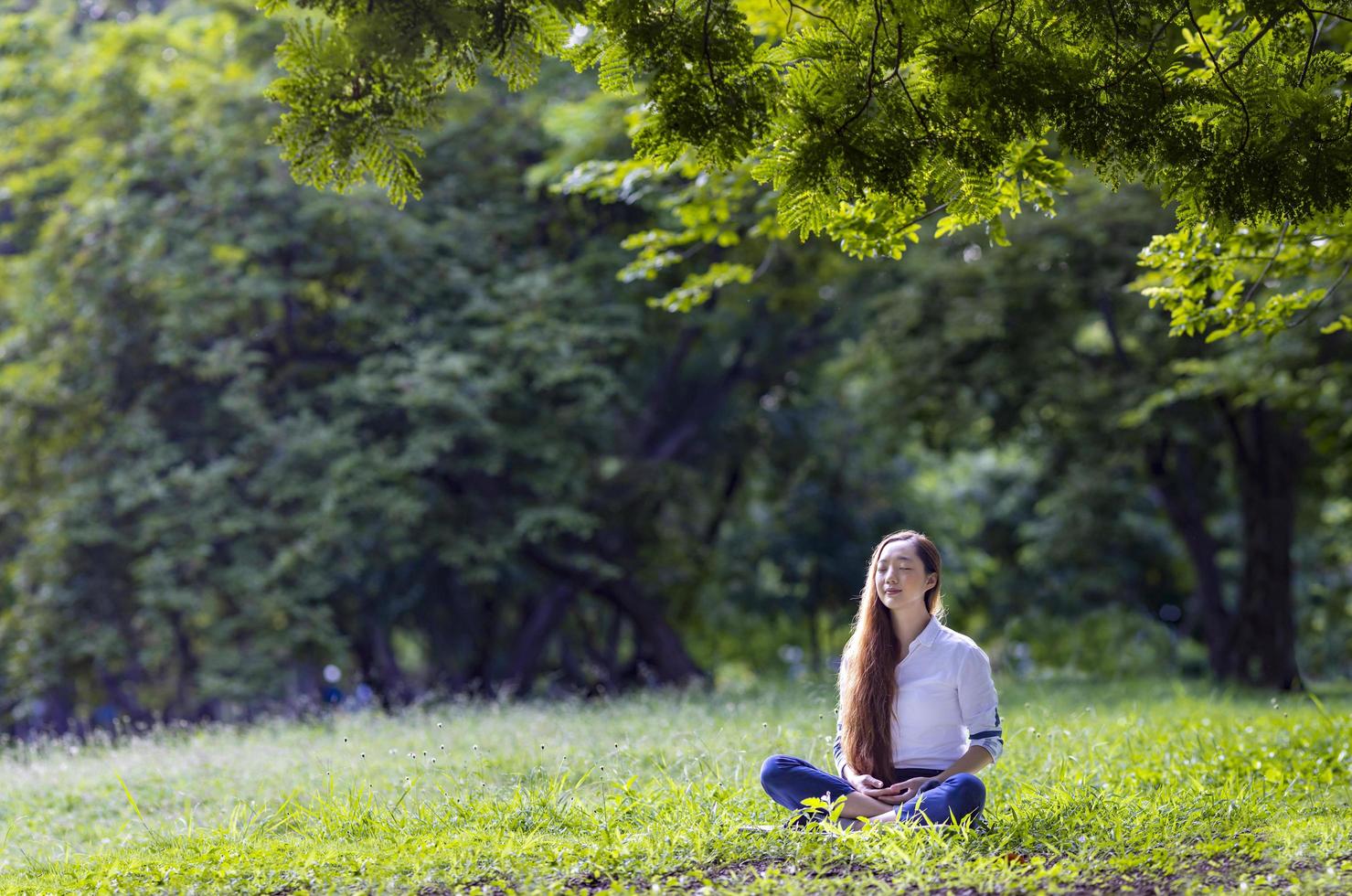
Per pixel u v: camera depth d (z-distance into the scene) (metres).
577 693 22.31
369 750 9.64
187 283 17.67
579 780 7.79
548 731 10.30
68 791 9.03
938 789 5.70
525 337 18.41
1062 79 5.12
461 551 19.27
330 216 18.30
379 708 13.01
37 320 18.50
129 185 18.75
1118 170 5.42
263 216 18.14
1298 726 9.81
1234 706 13.35
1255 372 15.10
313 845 6.10
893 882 4.91
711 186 9.94
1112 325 19.09
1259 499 19.75
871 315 21.20
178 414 19.09
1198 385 15.73
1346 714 10.47
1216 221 5.56
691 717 11.39
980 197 5.47
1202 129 5.38
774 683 17.94
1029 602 27.61
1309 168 5.33
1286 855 5.34
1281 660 19.53
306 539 17.86
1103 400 19.20
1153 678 21.58
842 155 5.22
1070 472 21.22
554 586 22.80
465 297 19.38
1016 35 5.25
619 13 5.09
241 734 12.56
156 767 9.59
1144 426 19.17
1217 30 6.21
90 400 18.38
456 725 11.42
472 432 18.38
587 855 5.50
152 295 18.30
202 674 17.78
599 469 21.12
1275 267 8.34
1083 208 17.19
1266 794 6.90
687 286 10.50
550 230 20.81
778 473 26.02
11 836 7.74
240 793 8.25
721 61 5.15
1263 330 8.53
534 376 19.39
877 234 6.54
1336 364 14.73
